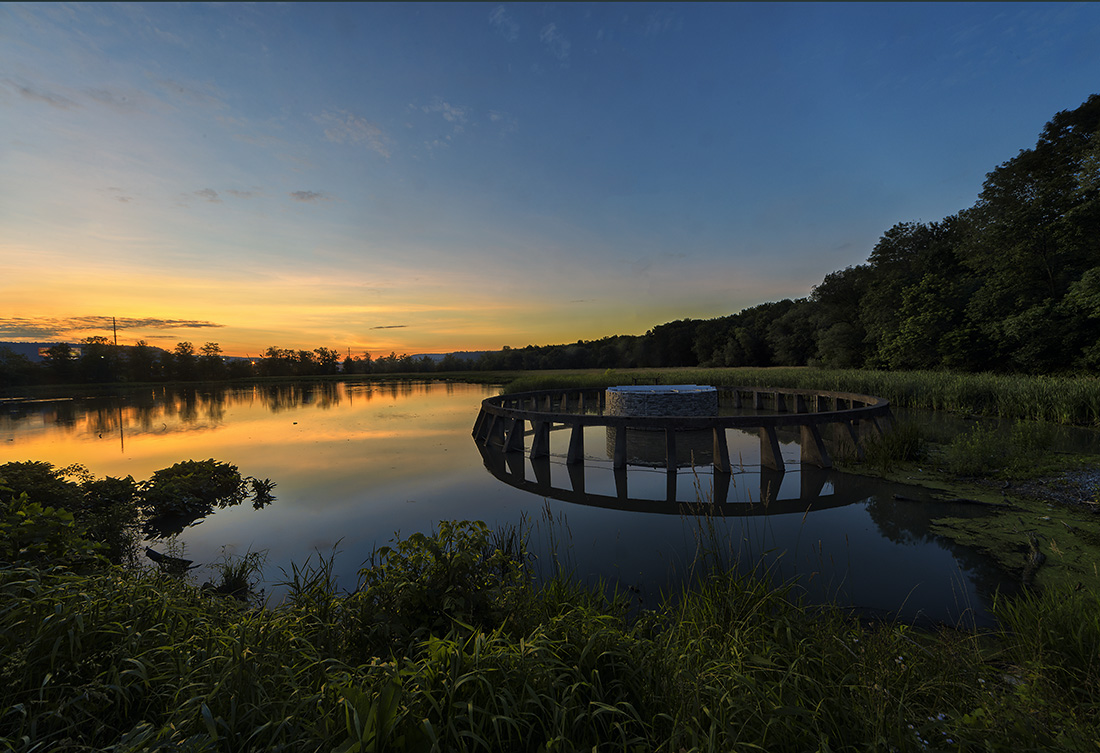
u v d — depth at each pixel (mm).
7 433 16891
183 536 6578
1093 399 12445
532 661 2260
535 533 6473
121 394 37562
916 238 34250
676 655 2643
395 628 2770
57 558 3621
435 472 10125
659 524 6746
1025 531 5910
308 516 7348
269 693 2160
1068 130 23234
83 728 2051
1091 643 2799
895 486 8094
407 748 1812
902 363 28000
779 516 6926
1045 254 21844
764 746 1990
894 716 2141
